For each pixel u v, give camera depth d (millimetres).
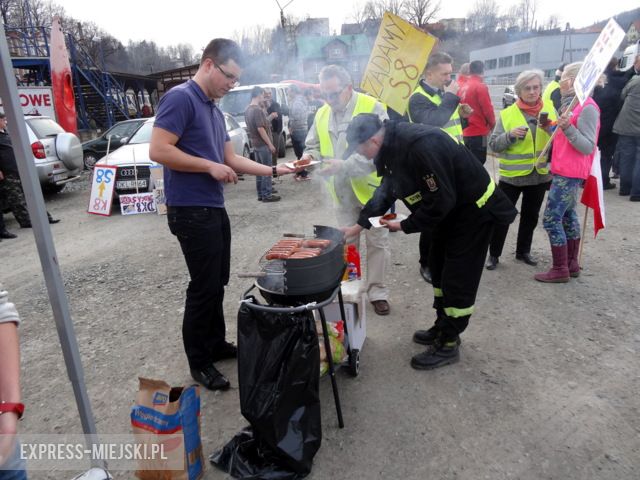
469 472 2051
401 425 2365
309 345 2002
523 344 3008
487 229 2594
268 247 5316
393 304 3709
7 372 1301
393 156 2465
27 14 30719
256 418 1972
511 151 3908
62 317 1781
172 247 5559
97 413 2619
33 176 1631
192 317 2658
